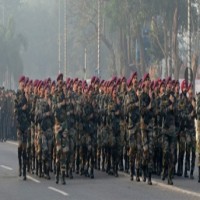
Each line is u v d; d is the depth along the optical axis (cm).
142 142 5031
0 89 9544
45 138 5303
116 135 5472
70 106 5103
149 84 5100
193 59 14000
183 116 5378
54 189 4738
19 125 5391
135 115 5103
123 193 4534
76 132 5453
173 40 14788
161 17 15662
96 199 4281
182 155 5428
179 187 4778
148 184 4962
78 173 5603
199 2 15862
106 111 5506
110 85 5544
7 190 4703
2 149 8069
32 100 5406
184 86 5434
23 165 5284
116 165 5441
